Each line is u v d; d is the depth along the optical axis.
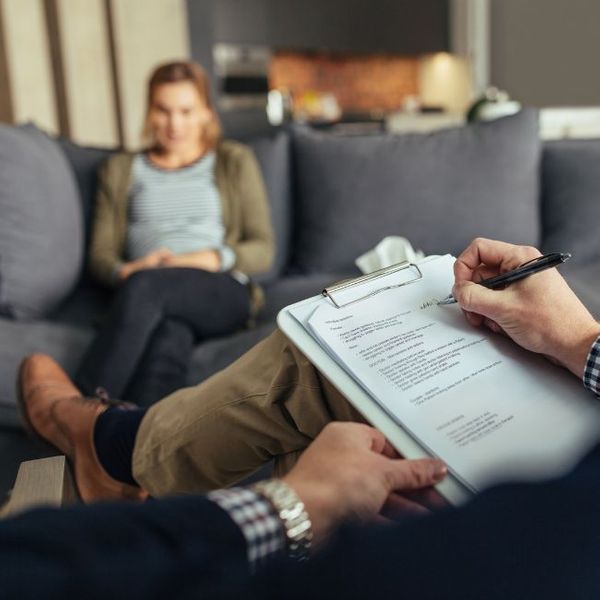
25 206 1.81
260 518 0.50
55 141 2.21
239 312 1.85
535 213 2.19
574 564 0.45
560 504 0.46
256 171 2.23
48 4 4.23
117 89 4.72
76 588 0.37
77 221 2.06
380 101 6.94
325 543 0.44
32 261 1.80
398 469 0.60
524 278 0.75
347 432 0.64
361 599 0.42
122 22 4.64
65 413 1.17
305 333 0.74
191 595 0.40
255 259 2.11
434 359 0.72
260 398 0.86
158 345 1.59
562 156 2.21
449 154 2.18
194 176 2.19
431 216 2.15
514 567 0.44
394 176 2.18
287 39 5.72
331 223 2.21
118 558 0.40
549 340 0.71
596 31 5.37
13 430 1.48
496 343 0.75
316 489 0.56
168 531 0.44
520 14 6.00
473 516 0.45
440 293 0.82
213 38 5.25
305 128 2.38
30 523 0.41
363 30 6.14
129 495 1.06
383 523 0.45
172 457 0.94
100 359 1.53
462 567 0.43
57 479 0.81
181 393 0.99
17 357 1.57
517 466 0.60
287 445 0.88
